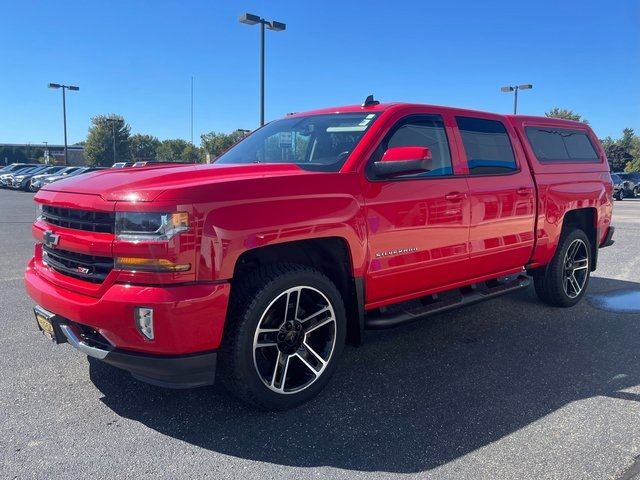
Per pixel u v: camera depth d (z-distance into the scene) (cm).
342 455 299
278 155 440
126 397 365
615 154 8006
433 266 425
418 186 407
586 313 586
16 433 317
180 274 293
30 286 365
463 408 358
